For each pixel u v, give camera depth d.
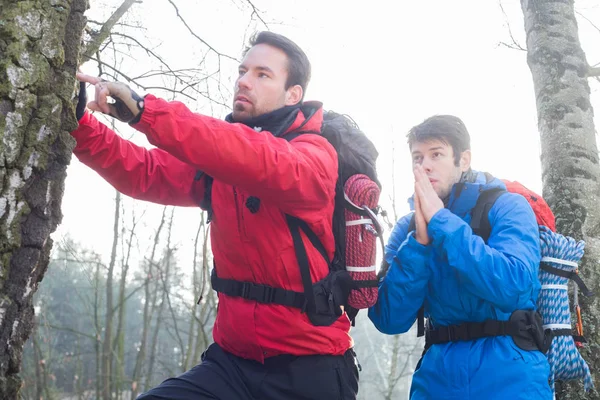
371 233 2.25
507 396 2.25
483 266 2.25
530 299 2.42
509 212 2.46
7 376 1.59
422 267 2.45
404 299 2.49
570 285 3.34
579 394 3.18
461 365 2.36
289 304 2.16
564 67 3.85
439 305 2.48
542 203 2.65
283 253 2.15
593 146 3.71
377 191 2.25
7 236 1.57
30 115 1.63
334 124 2.38
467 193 2.54
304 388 2.16
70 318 24.67
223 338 2.26
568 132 3.70
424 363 2.55
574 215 3.52
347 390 2.28
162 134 1.84
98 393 14.02
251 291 2.18
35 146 1.62
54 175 1.69
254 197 2.14
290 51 2.37
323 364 2.21
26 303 1.63
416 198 2.42
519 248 2.34
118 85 1.81
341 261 2.26
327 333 2.21
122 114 1.87
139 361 15.30
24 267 1.62
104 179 2.50
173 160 2.58
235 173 1.94
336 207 2.26
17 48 1.61
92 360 21.55
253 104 2.33
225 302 2.27
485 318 2.38
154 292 16.88
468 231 2.33
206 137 1.87
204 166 1.92
